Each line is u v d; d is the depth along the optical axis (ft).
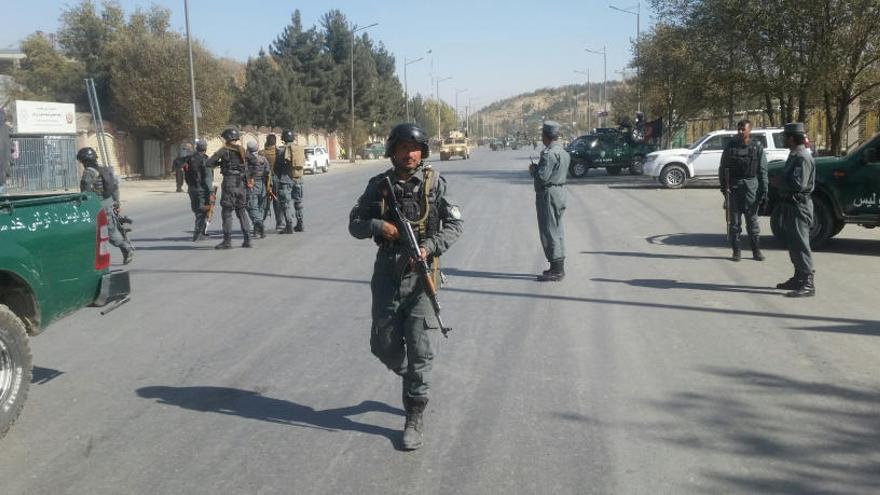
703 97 94.99
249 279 33.22
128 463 14.67
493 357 21.16
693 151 85.61
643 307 26.89
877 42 77.15
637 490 13.32
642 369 19.95
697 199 71.51
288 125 204.33
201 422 16.72
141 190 105.81
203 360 21.33
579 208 63.21
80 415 17.20
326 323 25.35
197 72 130.62
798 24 78.43
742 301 27.61
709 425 16.17
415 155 15.31
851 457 14.53
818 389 18.33
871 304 26.96
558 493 13.25
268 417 16.99
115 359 21.47
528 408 17.28
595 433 15.83
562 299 28.37
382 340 15.25
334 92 239.50
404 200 15.08
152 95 128.36
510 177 112.68
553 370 19.95
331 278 33.32
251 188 44.32
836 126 84.48
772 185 39.99
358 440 15.69
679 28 93.61
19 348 16.14
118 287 19.51
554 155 31.01
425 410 17.24
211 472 14.24
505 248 41.19
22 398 16.25
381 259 15.35
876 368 19.88
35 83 170.91
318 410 17.42
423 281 14.90
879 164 37.52
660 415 16.76
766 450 14.89
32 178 91.09
